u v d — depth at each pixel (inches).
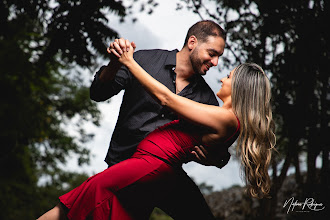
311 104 272.1
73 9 229.9
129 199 114.7
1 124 450.0
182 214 127.4
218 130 117.3
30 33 382.0
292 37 269.3
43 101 533.0
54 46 236.8
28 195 545.6
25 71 403.2
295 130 270.4
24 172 539.5
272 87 281.6
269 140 123.5
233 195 501.7
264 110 122.7
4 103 442.3
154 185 117.7
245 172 124.7
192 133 120.6
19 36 374.6
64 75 601.3
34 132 503.5
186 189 125.3
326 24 247.3
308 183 264.5
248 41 274.2
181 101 114.7
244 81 122.0
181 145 120.3
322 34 250.4
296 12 251.8
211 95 142.9
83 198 112.3
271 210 290.8
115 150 134.9
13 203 520.4
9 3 232.1
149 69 136.6
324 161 257.6
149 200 117.8
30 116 475.5
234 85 122.3
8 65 389.4
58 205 113.9
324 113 261.1
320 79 261.9
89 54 237.6
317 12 251.8
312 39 252.2
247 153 121.2
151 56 138.6
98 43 236.7
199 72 136.6
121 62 118.0
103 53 238.2
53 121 629.6
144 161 117.9
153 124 131.7
